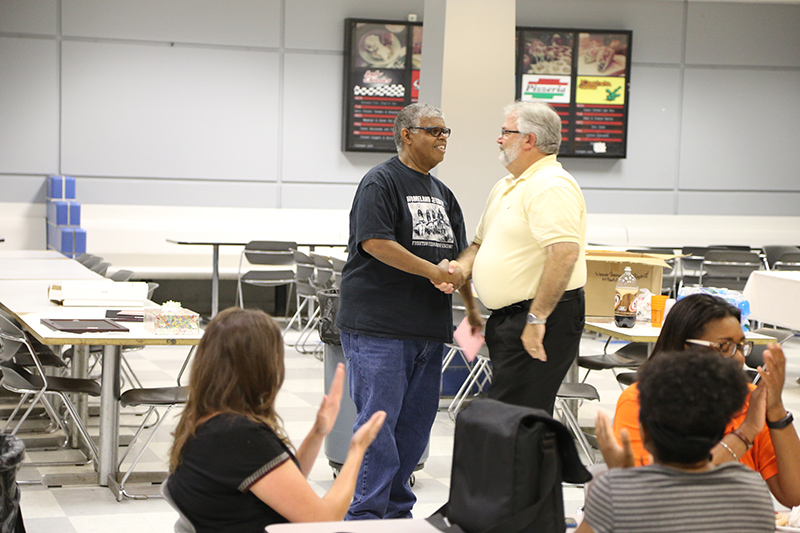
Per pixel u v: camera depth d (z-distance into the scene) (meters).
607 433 1.83
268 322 2.08
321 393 6.55
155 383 6.71
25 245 10.27
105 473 4.34
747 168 12.05
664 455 1.65
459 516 1.80
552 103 11.34
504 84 6.05
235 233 10.26
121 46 10.39
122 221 10.44
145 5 10.40
